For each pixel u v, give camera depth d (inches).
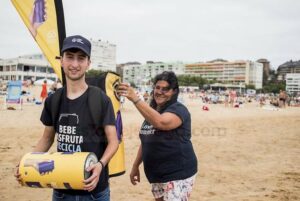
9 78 4426.7
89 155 86.4
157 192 126.8
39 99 1082.7
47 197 200.8
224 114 872.9
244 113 942.4
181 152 119.7
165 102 122.5
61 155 86.2
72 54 91.8
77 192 93.7
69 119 93.4
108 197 99.2
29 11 157.5
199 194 217.9
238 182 247.6
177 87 123.0
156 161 121.5
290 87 7086.6
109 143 93.6
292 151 374.0
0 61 4613.7
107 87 119.6
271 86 6820.9
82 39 92.4
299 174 273.9
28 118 553.3
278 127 601.3
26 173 85.4
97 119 92.9
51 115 99.0
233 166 297.1
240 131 533.6
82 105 93.4
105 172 97.0
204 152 354.3
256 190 229.8
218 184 241.3
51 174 83.8
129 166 283.7
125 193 215.3
